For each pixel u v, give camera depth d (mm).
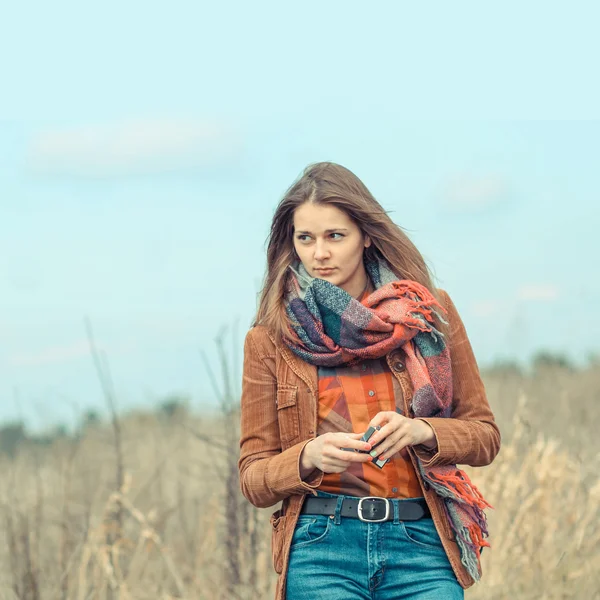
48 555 6332
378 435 3557
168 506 7051
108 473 7758
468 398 3953
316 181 3883
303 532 3740
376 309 3838
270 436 3926
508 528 5711
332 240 3855
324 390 3824
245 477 3852
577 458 6262
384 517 3672
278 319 3896
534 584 5547
